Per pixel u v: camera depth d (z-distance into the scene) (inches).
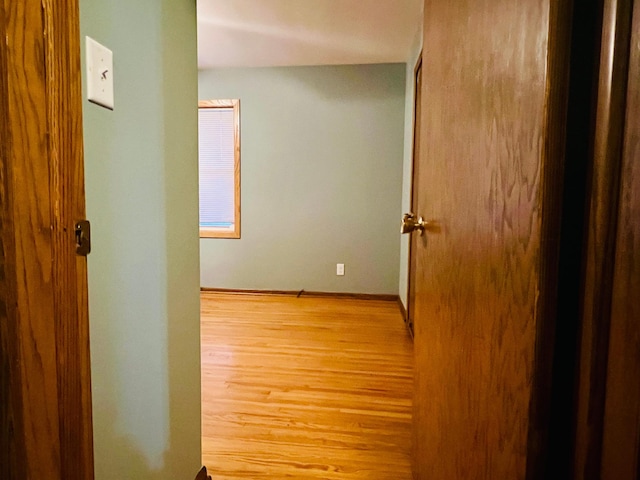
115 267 33.6
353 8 105.1
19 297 22.8
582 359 20.1
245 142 158.1
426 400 48.5
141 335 38.1
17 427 23.0
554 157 22.0
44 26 23.2
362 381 85.1
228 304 146.8
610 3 17.9
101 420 32.0
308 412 72.6
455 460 37.6
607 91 18.2
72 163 25.6
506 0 27.7
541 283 22.7
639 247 16.7
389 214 154.0
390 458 59.9
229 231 162.6
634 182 17.1
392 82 149.4
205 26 116.8
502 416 27.5
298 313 135.8
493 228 29.7
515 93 26.1
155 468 41.3
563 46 21.3
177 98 44.5
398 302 151.5
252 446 62.4
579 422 20.3
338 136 153.6
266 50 136.3
